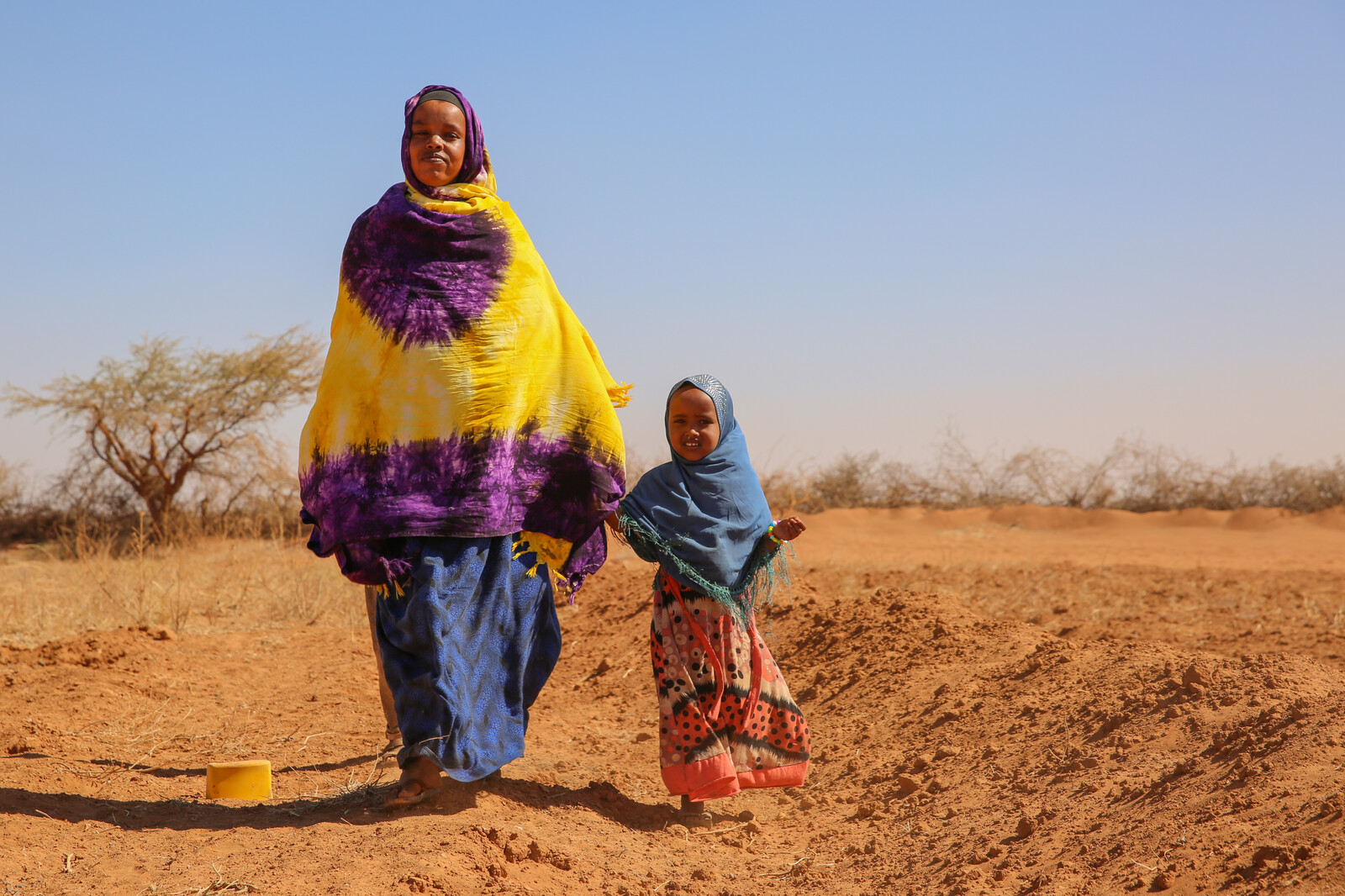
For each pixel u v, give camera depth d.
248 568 12.93
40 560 18.69
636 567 12.50
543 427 4.79
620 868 4.06
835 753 5.95
